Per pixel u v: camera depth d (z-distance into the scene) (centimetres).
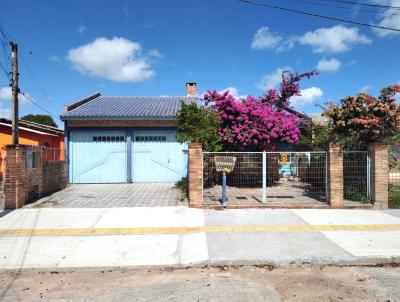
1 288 517
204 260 614
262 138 1365
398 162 1149
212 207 1001
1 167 1738
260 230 793
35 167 1161
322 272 578
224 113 1398
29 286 524
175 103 1928
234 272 579
